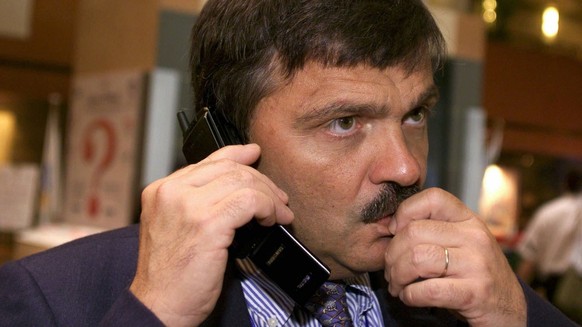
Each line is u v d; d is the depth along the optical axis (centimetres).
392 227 93
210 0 102
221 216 81
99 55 211
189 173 86
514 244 441
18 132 297
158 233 83
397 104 89
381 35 87
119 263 101
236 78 95
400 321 105
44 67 292
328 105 87
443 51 100
